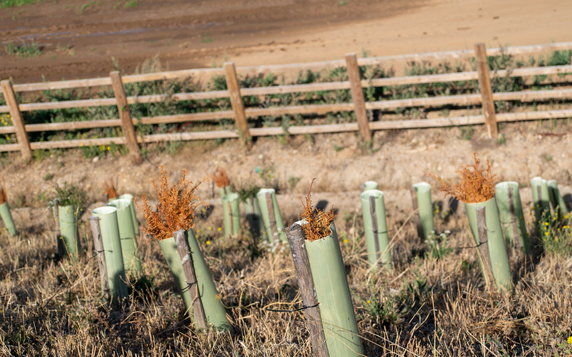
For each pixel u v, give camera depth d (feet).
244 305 21.21
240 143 41.06
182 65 54.85
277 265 24.73
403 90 40.34
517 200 25.43
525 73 37.11
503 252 20.95
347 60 37.88
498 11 56.90
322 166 38.45
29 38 71.15
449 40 50.67
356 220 32.83
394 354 17.78
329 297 15.67
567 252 24.13
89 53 62.85
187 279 18.42
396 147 38.75
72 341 18.70
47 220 36.35
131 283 22.76
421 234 27.96
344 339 15.97
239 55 55.52
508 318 19.35
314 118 41.83
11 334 19.61
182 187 19.26
